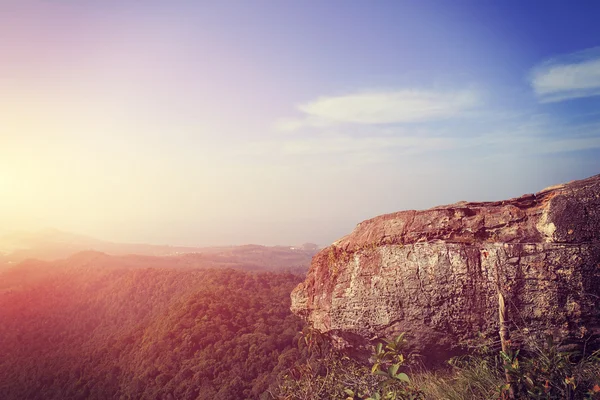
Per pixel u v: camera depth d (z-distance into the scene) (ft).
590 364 14.38
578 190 16.21
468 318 17.03
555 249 15.61
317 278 23.82
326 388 20.17
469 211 18.84
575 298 15.10
